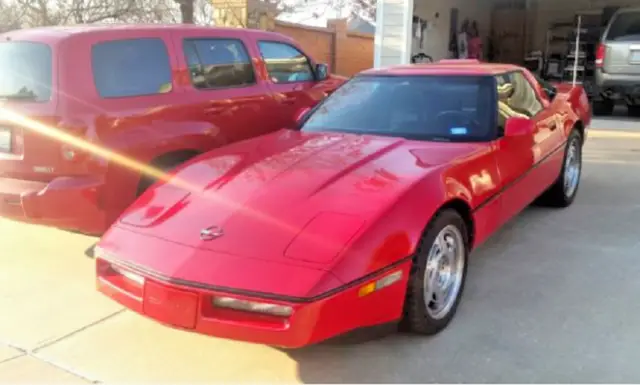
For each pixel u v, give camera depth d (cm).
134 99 471
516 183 448
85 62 449
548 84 625
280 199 330
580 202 624
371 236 301
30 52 450
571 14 1781
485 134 429
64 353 336
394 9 1126
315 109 501
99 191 430
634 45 1105
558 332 350
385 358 328
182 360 329
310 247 295
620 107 1448
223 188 353
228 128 551
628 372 309
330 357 330
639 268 443
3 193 442
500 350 332
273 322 283
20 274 443
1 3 1305
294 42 661
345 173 355
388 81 492
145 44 494
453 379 307
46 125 425
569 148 587
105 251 328
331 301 280
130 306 316
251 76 589
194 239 312
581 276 430
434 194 339
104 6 1377
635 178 728
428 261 334
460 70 488
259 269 287
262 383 308
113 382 309
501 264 454
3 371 317
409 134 440
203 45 542
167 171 488
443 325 353
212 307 292
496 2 1877
